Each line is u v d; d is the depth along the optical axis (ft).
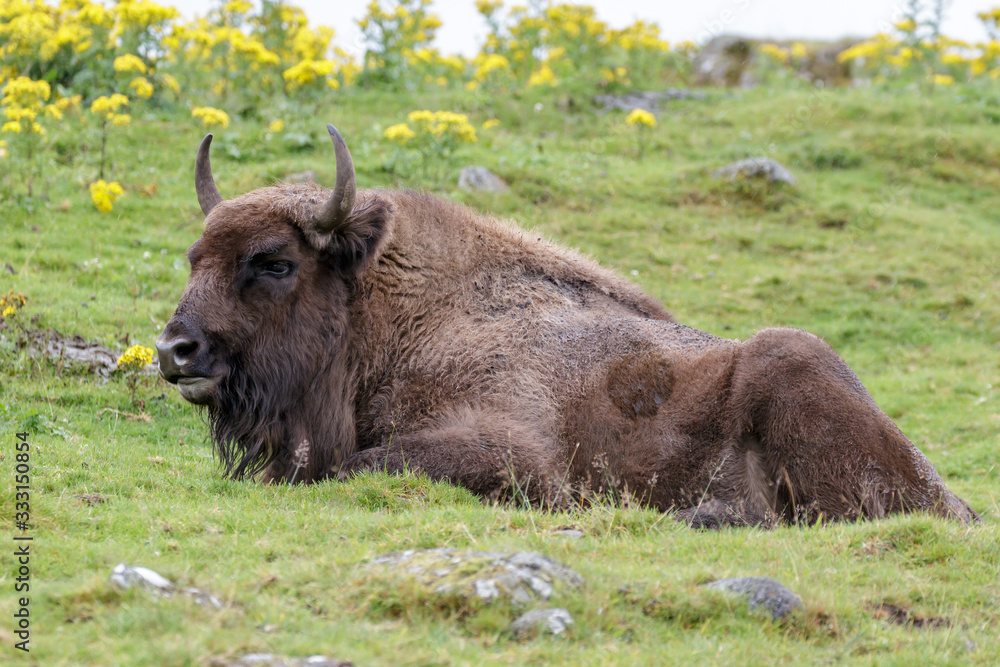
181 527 66.39
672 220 209.67
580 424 83.97
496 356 86.02
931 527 69.31
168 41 237.25
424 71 295.28
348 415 86.33
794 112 275.39
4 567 56.08
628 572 57.93
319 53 264.11
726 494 80.12
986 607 60.03
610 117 273.13
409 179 201.46
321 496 75.82
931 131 266.77
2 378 108.17
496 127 257.14
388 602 50.90
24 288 132.98
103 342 122.42
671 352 84.89
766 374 79.30
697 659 48.47
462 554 55.98
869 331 176.76
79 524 65.41
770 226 212.84
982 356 168.76
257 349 81.92
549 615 49.88
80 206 174.29
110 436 97.66
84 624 47.50
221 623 47.57
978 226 224.94
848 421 77.00
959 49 342.85
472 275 90.79
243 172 197.16
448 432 81.46
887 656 51.19
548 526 69.67
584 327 88.33
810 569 61.98
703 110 283.79
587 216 204.44
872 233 213.87
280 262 82.12
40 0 232.12
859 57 382.22
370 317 87.35
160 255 158.10
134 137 211.82
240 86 248.11
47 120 208.03
